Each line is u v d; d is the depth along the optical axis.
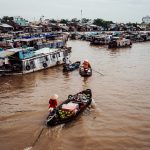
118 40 73.56
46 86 31.31
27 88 30.50
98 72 38.84
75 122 20.69
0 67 36.84
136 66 43.78
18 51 37.00
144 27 157.25
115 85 31.38
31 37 64.50
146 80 33.66
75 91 29.08
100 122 20.73
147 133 18.92
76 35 105.31
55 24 132.50
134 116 21.83
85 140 17.95
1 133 19.05
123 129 19.55
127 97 26.64
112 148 16.98
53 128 19.48
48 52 42.41
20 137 18.44
